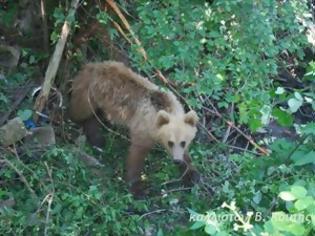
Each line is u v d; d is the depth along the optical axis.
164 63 11.17
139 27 11.77
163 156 12.72
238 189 10.27
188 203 11.42
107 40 13.27
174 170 12.16
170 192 11.75
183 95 12.88
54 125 12.48
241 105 10.98
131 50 11.98
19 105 12.12
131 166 11.91
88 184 11.10
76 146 11.99
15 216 9.67
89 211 10.37
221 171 12.17
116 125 12.61
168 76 12.75
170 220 11.09
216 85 11.42
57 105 12.49
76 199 10.05
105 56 13.54
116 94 12.20
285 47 12.24
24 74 12.91
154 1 11.49
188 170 12.02
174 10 11.27
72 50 13.24
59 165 11.03
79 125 12.84
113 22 12.12
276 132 13.98
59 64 12.74
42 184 10.36
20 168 10.55
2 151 10.84
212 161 12.47
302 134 9.55
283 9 12.21
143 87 12.11
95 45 13.61
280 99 9.91
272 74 13.17
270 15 11.82
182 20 11.33
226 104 11.60
